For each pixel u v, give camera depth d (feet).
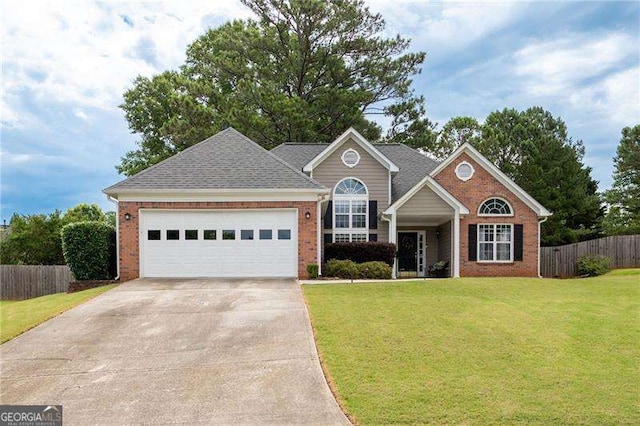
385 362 26.40
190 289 47.34
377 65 114.11
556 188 116.78
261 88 106.32
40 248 88.84
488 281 53.62
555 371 25.40
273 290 46.42
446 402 21.50
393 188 75.61
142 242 55.83
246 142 64.34
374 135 115.44
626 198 123.54
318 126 112.68
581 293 47.91
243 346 29.40
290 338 30.60
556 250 87.66
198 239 56.13
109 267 58.39
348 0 109.70
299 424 19.77
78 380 24.84
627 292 48.44
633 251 79.51
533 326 33.73
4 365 27.20
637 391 23.00
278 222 56.49
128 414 20.92
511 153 129.80
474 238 69.92
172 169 58.70
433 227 77.05
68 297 47.34
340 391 22.66
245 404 21.66
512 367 25.90
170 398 22.44
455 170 71.05
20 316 38.68
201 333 32.27
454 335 31.24
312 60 113.91
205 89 106.63
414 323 33.86
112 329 33.76
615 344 29.99
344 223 71.36
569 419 20.08
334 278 55.93
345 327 32.78
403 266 76.28
